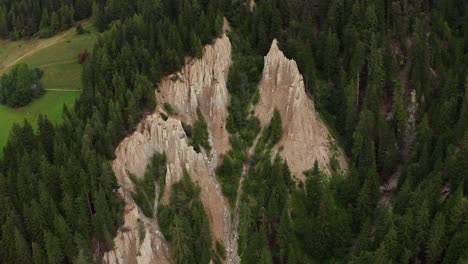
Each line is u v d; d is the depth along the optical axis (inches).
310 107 4648.1
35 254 3425.2
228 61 4758.9
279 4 5123.0
